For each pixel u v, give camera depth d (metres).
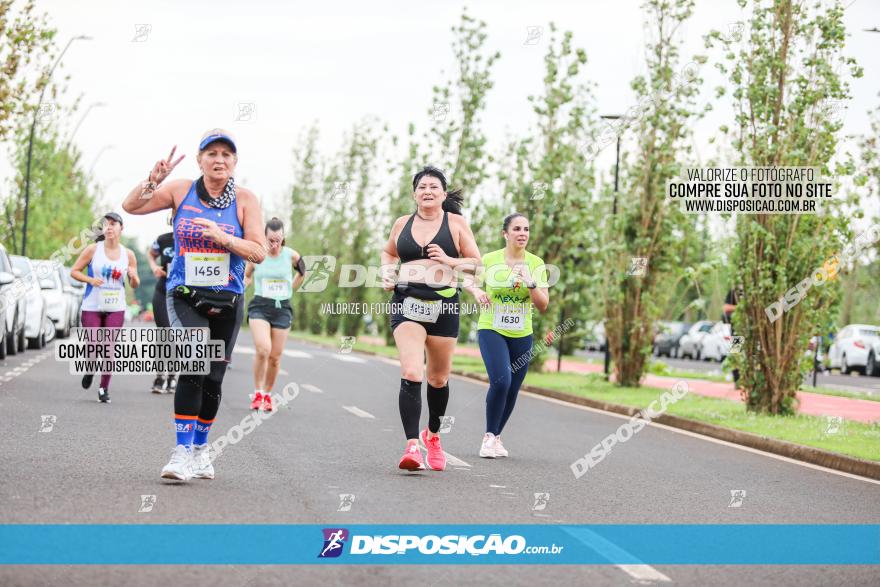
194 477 8.70
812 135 16.89
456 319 9.70
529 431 13.98
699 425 15.14
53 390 16.09
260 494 8.09
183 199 8.14
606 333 23.14
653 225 22.56
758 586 5.98
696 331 49.44
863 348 38.38
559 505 8.30
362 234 50.38
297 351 35.00
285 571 5.89
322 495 8.20
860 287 41.53
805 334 16.95
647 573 6.18
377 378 22.61
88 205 59.47
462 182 30.86
